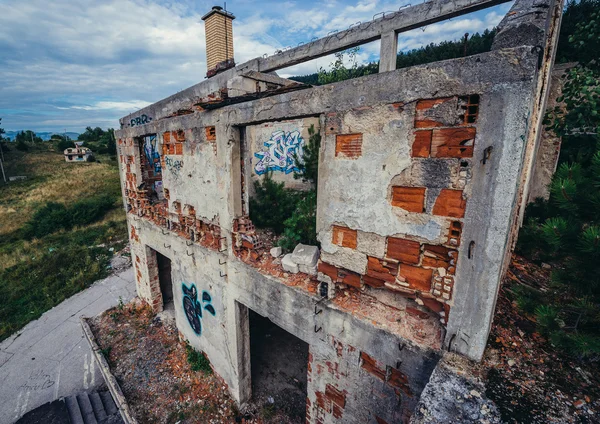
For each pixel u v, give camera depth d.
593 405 1.78
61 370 6.52
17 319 8.55
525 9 1.89
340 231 2.63
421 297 2.28
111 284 10.12
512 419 1.69
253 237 3.72
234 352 4.35
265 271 3.53
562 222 2.24
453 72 1.79
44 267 11.16
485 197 1.81
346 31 4.94
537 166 5.75
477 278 1.95
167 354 5.69
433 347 2.28
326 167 2.57
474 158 1.81
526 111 1.59
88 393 5.59
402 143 2.07
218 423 4.36
